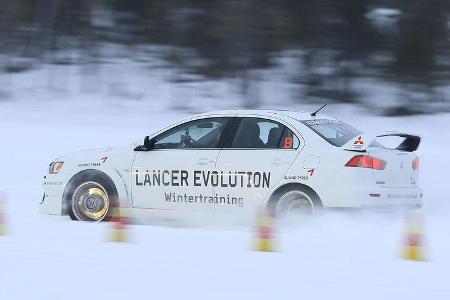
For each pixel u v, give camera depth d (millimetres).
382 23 114812
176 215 36844
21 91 108750
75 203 38469
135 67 116562
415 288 23938
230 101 105375
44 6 125062
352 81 107500
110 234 32000
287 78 109562
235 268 26688
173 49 119188
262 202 35188
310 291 23469
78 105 102875
